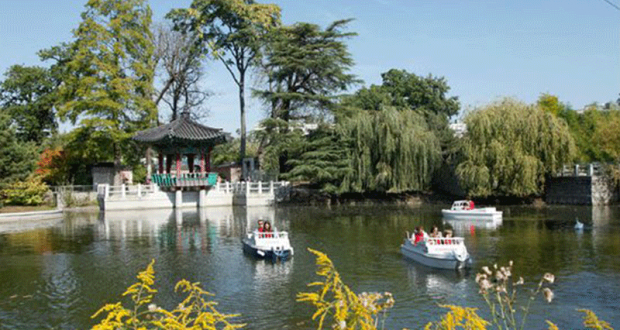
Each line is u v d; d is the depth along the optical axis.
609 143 43.38
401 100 77.06
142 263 20.92
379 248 23.64
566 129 41.72
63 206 47.72
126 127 52.25
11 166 44.19
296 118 55.97
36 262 21.38
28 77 61.94
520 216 35.41
